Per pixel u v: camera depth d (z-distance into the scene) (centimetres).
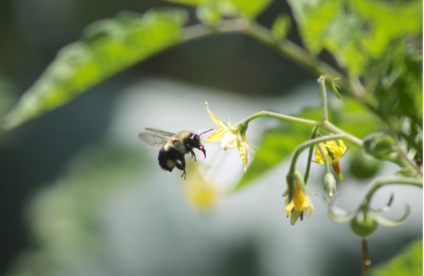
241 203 106
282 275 101
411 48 53
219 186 85
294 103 98
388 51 54
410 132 52
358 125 57
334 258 100
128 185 118
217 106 122
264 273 103
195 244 109
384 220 52
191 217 111
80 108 137
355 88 56
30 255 122
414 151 52
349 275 99
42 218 122
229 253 104
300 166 73
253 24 59
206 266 107
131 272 112
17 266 126
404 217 52
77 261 114
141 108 128
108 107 134
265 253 104
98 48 58
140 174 119
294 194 51
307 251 101
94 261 113
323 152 51
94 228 116
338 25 56
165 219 111
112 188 119
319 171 62
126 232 114
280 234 103
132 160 121
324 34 56
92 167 123
